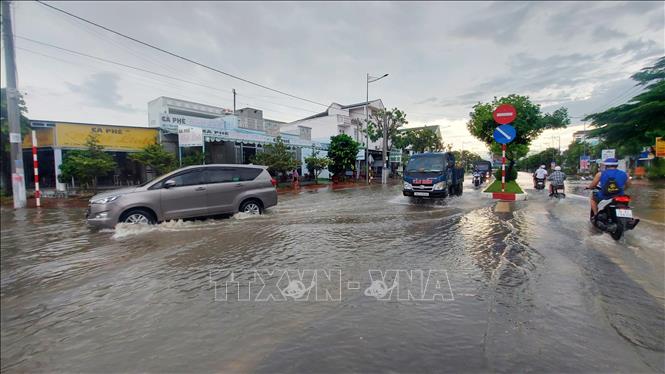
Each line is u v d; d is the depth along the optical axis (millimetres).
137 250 5613
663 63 15297
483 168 32625
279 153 21328
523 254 5000
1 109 13922
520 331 2760
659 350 2486
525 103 16828
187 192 8078
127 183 17969
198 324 3023
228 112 27734
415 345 2578
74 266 4863
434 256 4945
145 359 2547
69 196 15164
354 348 2561
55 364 2572
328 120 36781
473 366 2311
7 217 9844
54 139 15883
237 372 2328
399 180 34656
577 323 2889
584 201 12039
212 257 5098
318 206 11375
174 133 19188
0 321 3264
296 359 2445
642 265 4457
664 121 15758
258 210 9180
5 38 11883
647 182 18047
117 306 3484
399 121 32594
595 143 42000
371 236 6391
